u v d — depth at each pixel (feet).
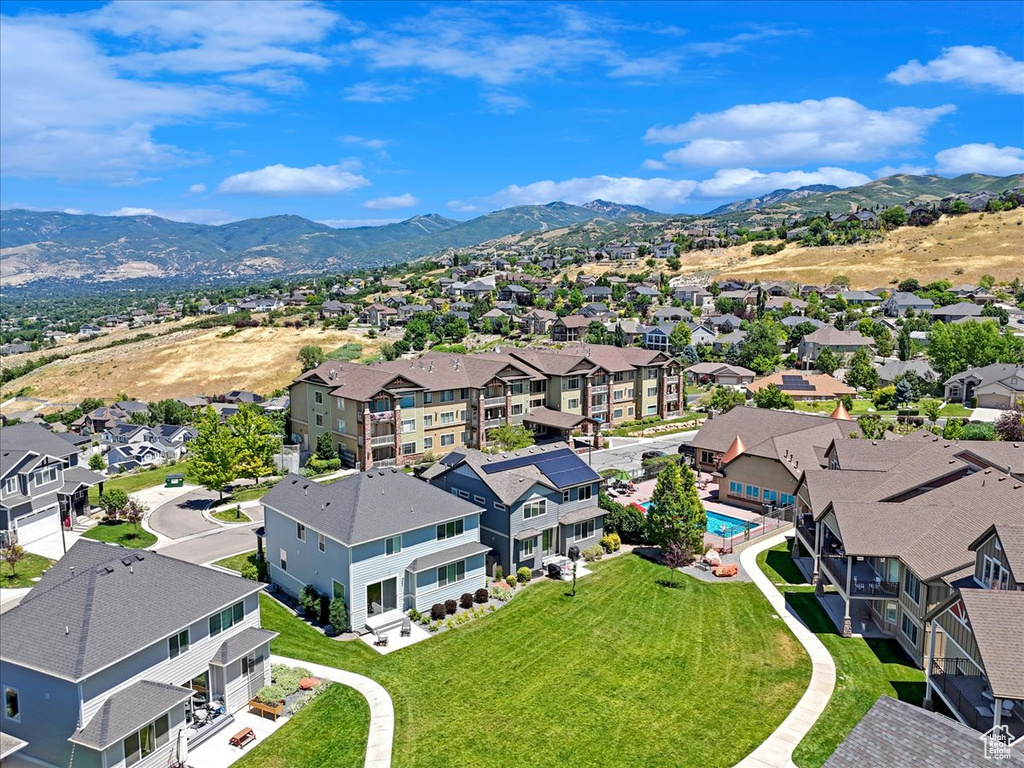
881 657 115.55
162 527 184.65
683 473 159.43
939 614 100.22
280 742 95.91
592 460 250.57
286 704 104.17
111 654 87.56
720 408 318.04
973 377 327.67
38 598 95.14
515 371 266.98
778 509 192.95
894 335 463.01
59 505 176.35
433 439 249.75
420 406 244.42
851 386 363.35
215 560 159.74
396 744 94.68
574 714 101.40
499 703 104.37
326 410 252.01
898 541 120.26
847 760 69.77
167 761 90.58
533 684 109.60
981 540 102.37
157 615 95.81
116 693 88.48
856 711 100.01
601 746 93.97
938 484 140.77
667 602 138.72
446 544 139.33
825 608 135.03
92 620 90.48
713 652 118.62
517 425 270.67
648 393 313.94
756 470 198.08
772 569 154.92
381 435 236.43
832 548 142.31
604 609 136.05
